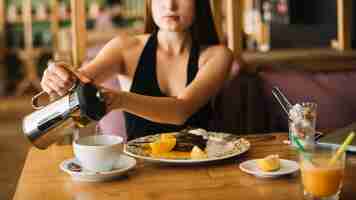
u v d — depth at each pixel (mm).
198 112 1883
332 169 1118
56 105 1348
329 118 2250
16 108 5777
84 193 1204
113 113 2135
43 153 1535
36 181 1291
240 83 2219
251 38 4406
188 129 1692
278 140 1635
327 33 3936
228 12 2322
